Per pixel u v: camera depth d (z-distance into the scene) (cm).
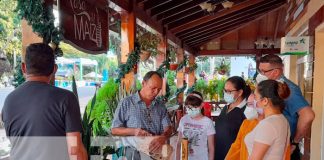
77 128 147
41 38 181
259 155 171
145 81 242
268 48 1035
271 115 179
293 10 589
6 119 146
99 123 231
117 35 405
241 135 220
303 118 212
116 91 291
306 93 456
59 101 143
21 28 184
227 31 983
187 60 868
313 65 399
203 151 269
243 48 1060
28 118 142
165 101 516
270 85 180
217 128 269
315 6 390
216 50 1077
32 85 145
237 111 258
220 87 844
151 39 413
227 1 521
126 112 240
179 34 704
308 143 401
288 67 612
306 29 457
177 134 281
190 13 546
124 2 338
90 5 255
